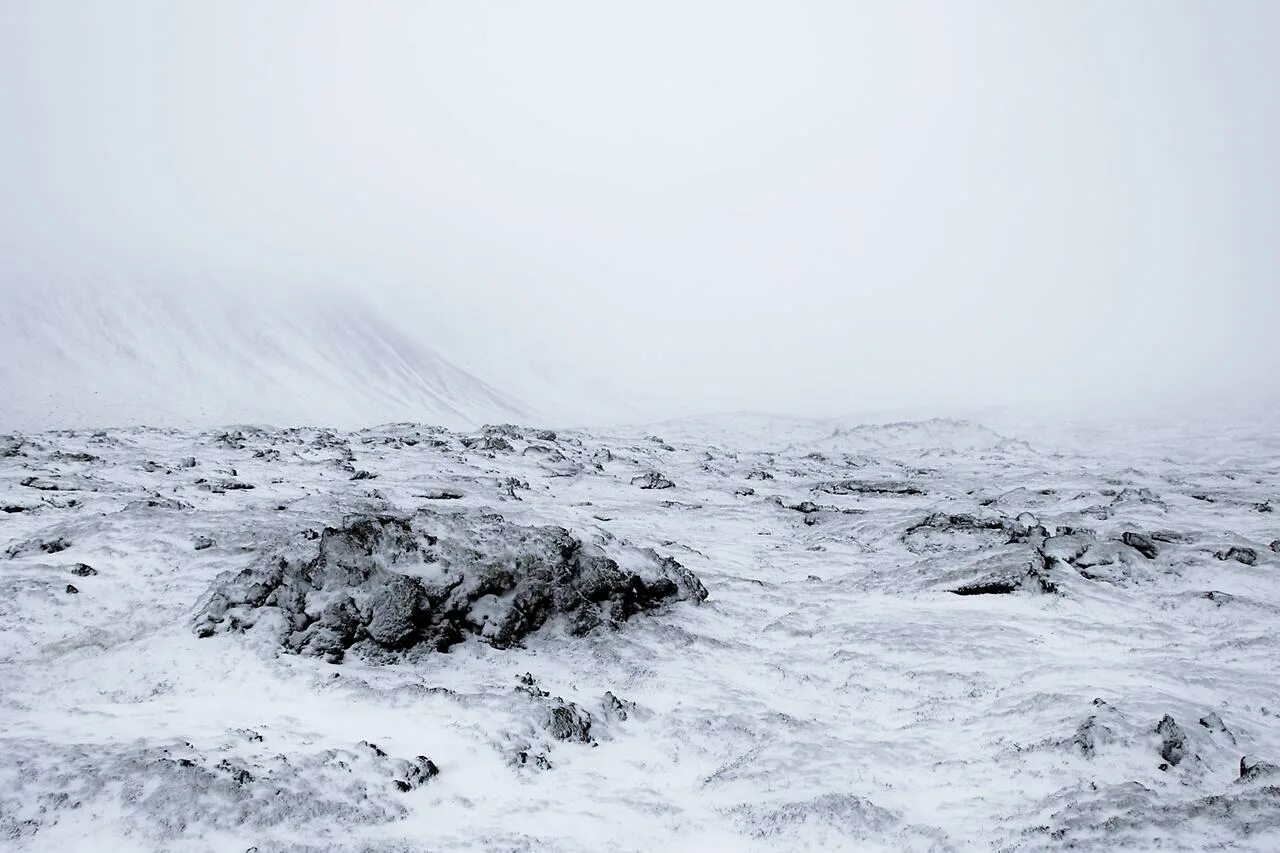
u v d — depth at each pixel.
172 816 15.62
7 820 14.88
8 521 36.69
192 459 56.59
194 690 23.22
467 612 28.56
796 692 27.56
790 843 17.67
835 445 127.75
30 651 25.03
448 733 21.36
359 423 139.38
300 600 27.17
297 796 16.98
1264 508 61.56
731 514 58.19
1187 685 25.77
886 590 38.25
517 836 17.27
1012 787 19.53
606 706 24.39
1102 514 56.88
